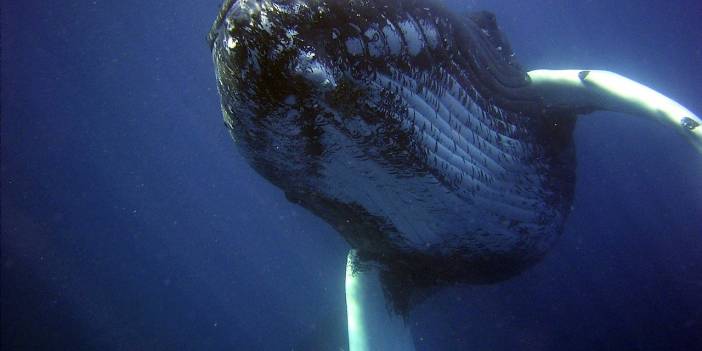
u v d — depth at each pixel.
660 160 9.91
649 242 8.12
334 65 2.39
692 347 6.37
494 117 3.95
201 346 27.89
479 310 7.61
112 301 37.06
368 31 2.50
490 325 7.37
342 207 3.89
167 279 39.16
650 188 9.28
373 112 2.75
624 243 8.20
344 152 3.01
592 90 4.91
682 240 7.99
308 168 3.24
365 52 2.51
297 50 2.21
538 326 7.15
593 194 9.39
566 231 8.52
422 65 2.95
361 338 4.93
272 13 2.15
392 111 2.83
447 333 7.47
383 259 4.94
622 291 7.42
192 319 31.69
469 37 3.63
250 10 2.15
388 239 4.32
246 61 2.22
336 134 2.82
